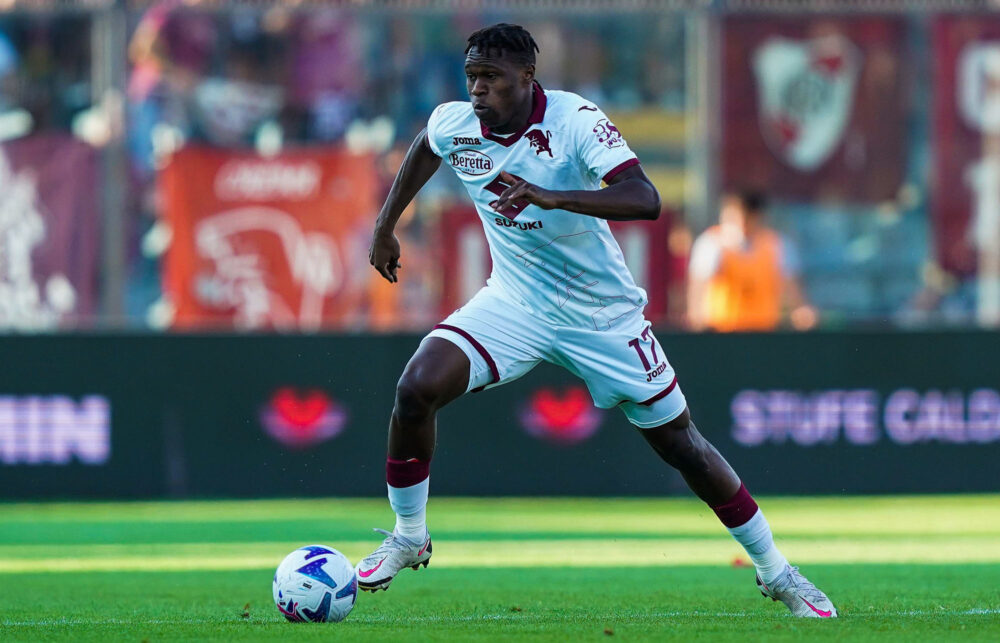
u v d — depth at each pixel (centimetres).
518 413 3916
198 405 3856
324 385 3869
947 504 3931
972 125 4272
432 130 1908
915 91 4259
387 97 4406
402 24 4397
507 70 1772
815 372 3894
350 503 3900
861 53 4241
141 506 3819
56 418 3847
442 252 4222
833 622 1789
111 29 4134
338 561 1808
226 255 4156
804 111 4241
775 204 4253
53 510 3756
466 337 1881
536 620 1866
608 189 1723
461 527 3422
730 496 1908
